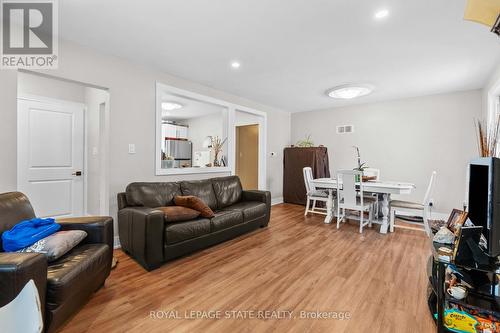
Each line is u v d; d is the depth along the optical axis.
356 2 1.87
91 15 2.08
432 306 1.68
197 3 1.91
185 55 2.88
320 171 5.35
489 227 1.33
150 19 2.14
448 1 1.84
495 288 1.54
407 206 3.51
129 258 2.58
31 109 3.44
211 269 2.33
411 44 2.54
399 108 4.75
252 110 5.04
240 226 3.26
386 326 1.55
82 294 1.61
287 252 2.77
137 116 3.14
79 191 3.92
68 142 3.81
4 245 1.51
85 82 2.67
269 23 2.18
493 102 3.47
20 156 3.35
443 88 4.02
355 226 3.88
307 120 6.00
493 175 1.32
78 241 1.79
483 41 2.45
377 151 5.00
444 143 4.32
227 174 4.44
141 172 3.20
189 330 1.50
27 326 0.65
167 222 2.49
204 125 6.87
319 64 3.10
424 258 2.62
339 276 2.21
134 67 3.10
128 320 1.59
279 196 5.95
